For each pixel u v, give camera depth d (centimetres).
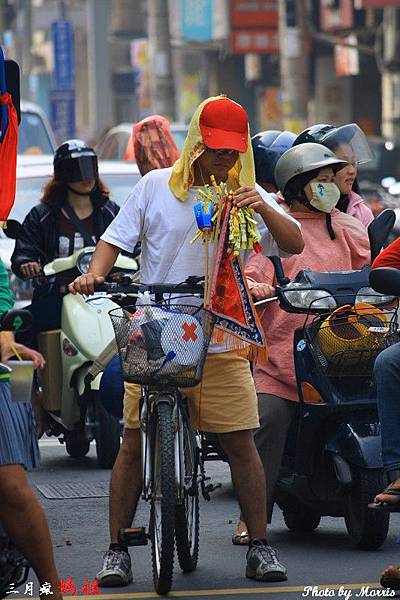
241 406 1534
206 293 1489
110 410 2139
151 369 1454
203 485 1619
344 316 1652
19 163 3266
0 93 1304
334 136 1978
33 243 2331
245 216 1505
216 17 10506
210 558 1695
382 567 1628
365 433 1648
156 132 2530
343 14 9569
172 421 1469
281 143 1980
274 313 1727
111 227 1547
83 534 1858
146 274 1558
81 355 2289
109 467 2373
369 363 1655
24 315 1222
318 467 1703
